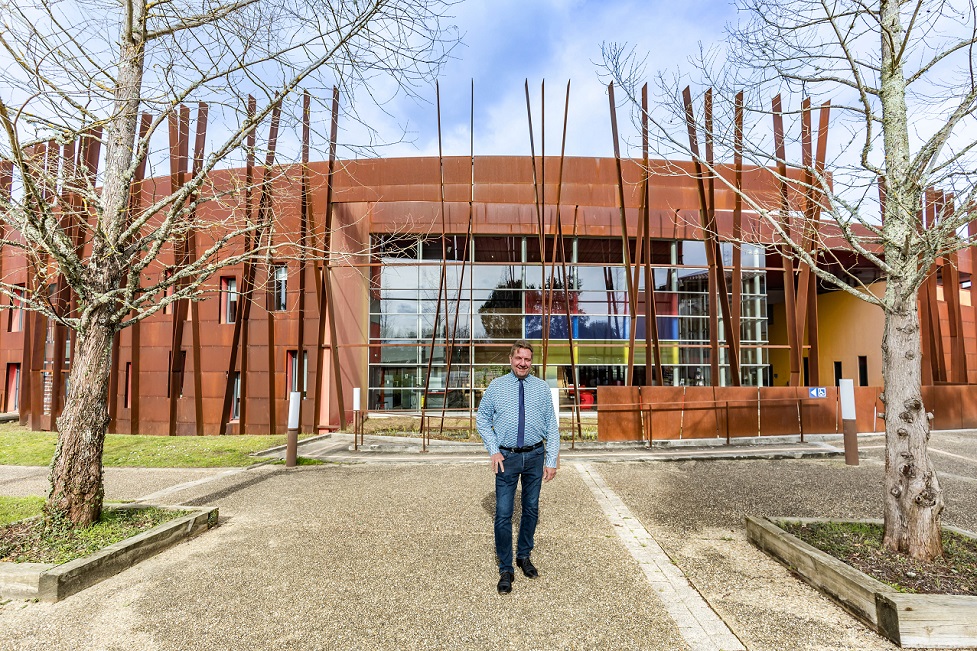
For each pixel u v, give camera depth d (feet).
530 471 12.34
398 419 54.39
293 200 43.37
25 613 10.81
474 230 57.41
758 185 43.86
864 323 68.03
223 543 15.20
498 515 11.88
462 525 16.97
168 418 47.11
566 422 52.65
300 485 23.79
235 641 9.62
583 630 9.88
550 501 19.88
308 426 45.47
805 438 37.09
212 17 14.93
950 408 43.60
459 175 47.14
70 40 13.74
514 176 47.78
